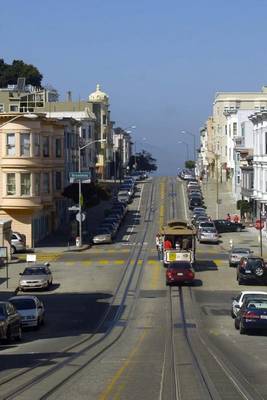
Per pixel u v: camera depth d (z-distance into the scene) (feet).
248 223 320.29
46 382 68.69
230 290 175.42
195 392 62.85
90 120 453.99
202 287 179.73
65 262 221.46
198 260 223.30
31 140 254.27
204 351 96.53
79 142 379.96
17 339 113.91
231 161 492.13
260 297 127.44
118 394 62.28
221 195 422.82
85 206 301.02
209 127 638.94
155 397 60.70
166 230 203.82
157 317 142.20
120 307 154.61
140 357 90.12
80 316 144.25
